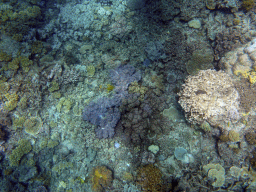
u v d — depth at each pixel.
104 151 1.64
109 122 1.63
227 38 1.57
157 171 1.46
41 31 2.01
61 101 1.75
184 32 1.76
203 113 1.33
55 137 1.71
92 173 1.58
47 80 1.74
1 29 1.80
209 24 1.70
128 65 1.78
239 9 1.60
